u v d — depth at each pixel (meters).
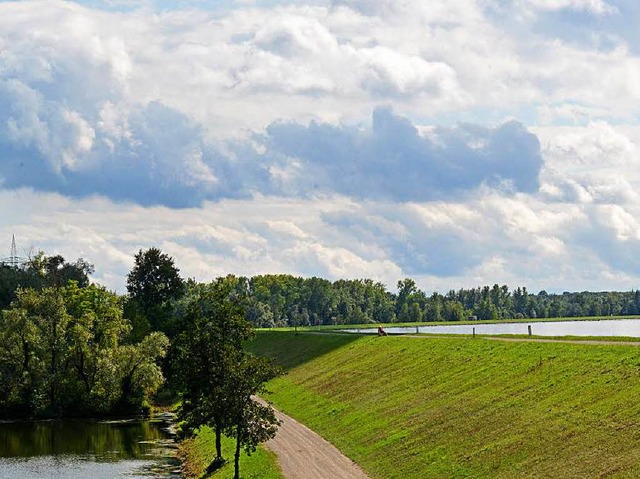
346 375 104.19
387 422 75.75
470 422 65.88
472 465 57.31
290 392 110.31
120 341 143.38
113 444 94.25
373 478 61.34
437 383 81.88
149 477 74.38
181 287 164.38
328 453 71.31
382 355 105.19
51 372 121.88
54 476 75.38
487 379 75.31
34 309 126.12
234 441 81.00
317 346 134.38
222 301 72.50
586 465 50.16
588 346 71.25
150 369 123.69
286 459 68.94
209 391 67.19
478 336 99.25
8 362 120.81
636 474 46.19
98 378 121.81
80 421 115.75
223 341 69.50
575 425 56.53
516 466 54.22
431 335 112.00
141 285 163.00
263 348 159.38
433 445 64.25
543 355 73.94
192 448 87.19
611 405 56.91
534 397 65.25
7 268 179.38
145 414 122.25
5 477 75.19
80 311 131.00
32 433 103.94
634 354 64.12
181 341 70.94
